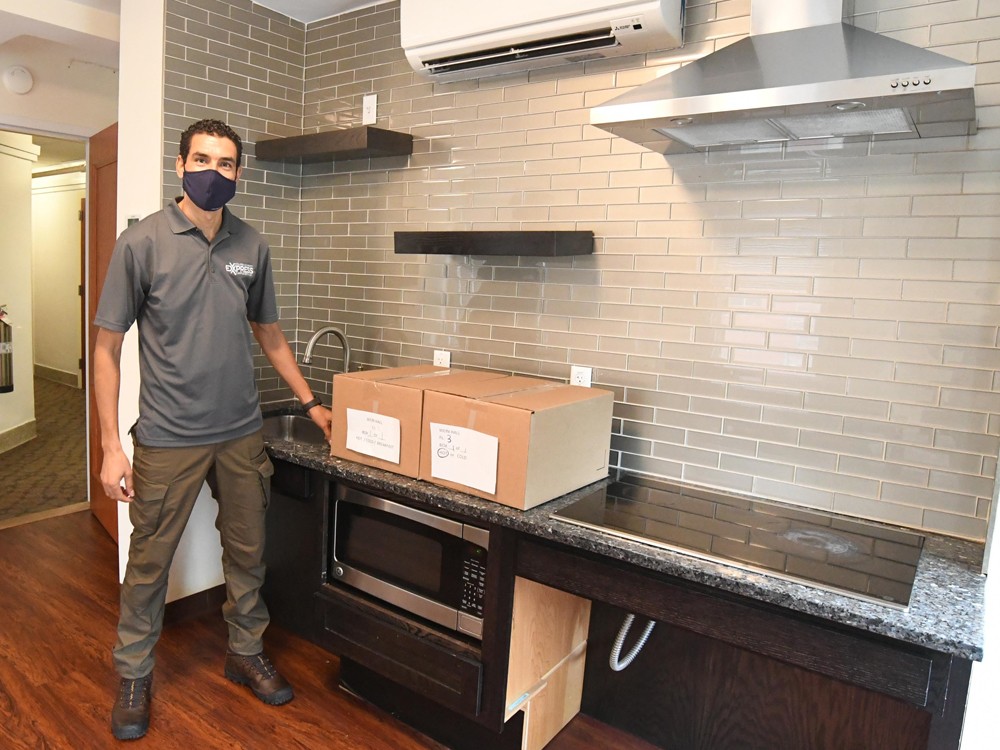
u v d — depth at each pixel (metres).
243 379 2.16
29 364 5.45
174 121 2.59
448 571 1.95
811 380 1.92
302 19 2.97
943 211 1.72
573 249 2.15
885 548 1.67
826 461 1.92
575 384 2.34
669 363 2.15
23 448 5.17
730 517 1.85
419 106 2.66
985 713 1.57
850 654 1.36
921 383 1.78
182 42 2.58
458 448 1.90
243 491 2.21
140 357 2.08
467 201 2.55
